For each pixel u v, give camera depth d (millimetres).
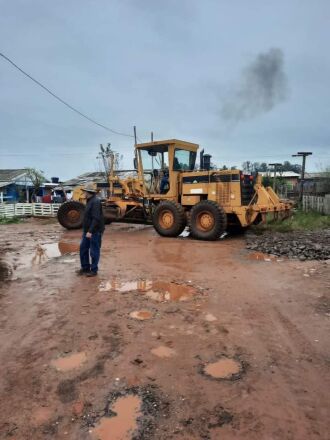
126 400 3105
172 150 12367
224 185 11336
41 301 5531
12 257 8898
